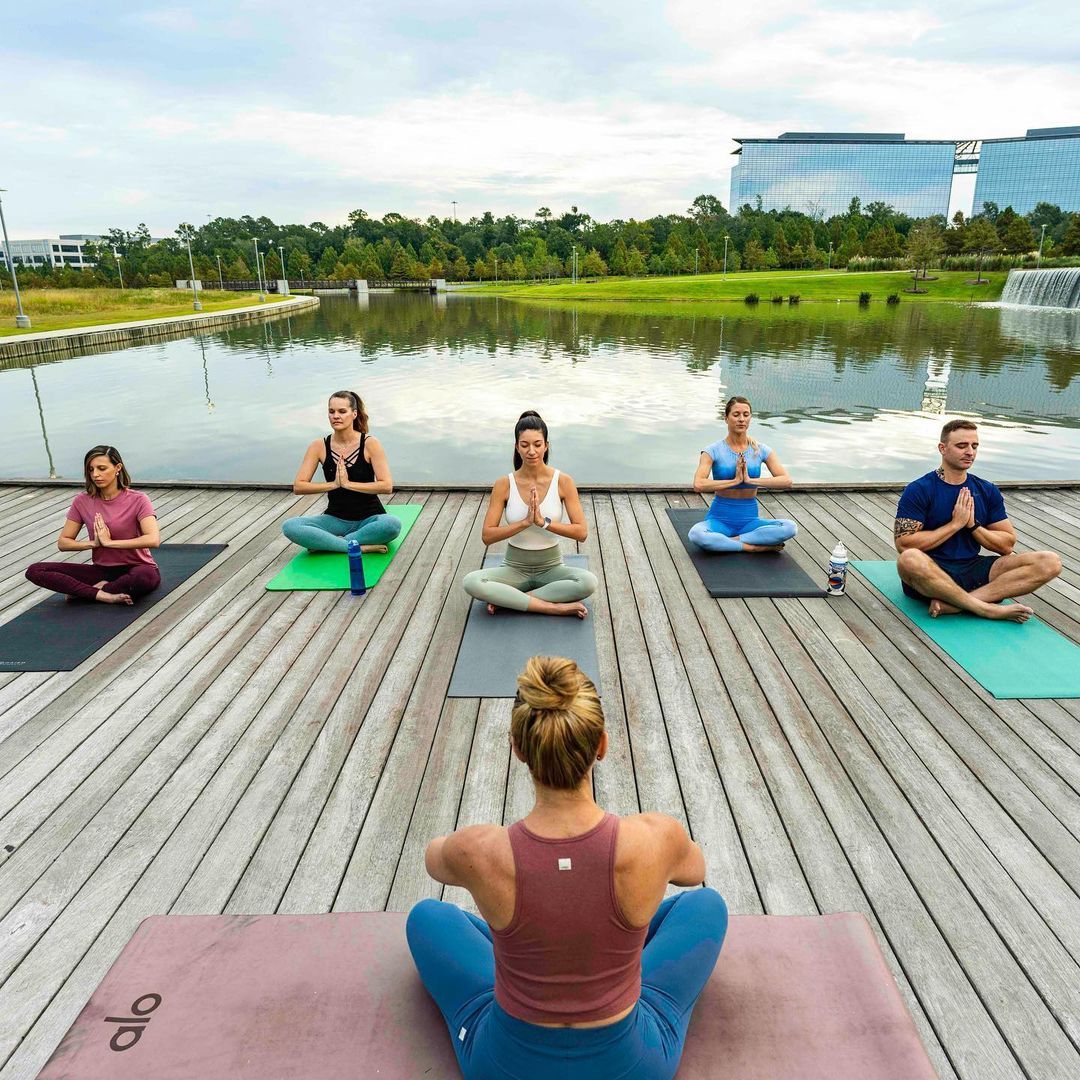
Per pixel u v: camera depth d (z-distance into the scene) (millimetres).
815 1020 1877
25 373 20656
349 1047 1805
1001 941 2258
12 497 6969
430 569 5102
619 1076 1388
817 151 150500
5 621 4379
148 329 30641
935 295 58688
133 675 3797
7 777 3025
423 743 3221
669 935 1767
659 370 20734
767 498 6738
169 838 2691
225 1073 1743
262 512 6473
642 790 2926
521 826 1344
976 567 4395
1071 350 24562
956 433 4168
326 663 3893
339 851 2617
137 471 10438
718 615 4426
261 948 2119
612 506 6465
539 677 1338
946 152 148125
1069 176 142875
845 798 2885
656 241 108375
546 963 1327
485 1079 1454
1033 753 3162
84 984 2127
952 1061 1896
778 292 60469
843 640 4121
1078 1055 1914
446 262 106812
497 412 14625
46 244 147625
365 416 5258
